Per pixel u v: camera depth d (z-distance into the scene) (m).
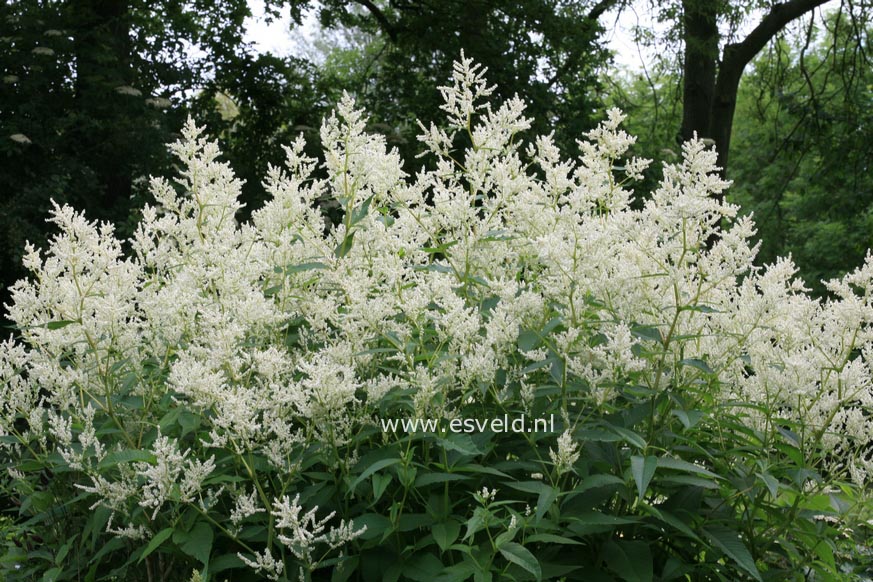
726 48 21.02
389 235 4.41
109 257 4.00
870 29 28.06
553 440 3.84
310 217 4.77
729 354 4.02
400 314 4.14
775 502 3.93
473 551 3.28
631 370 3.72
